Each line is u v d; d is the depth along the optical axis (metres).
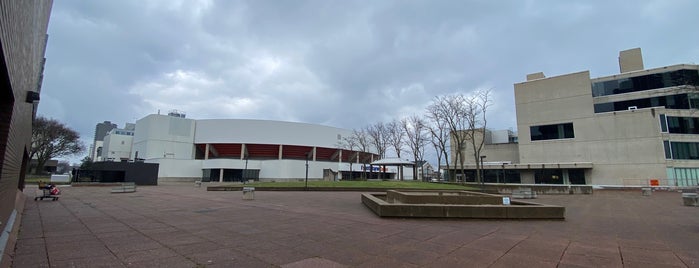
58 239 7.49
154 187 37.62
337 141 75.44
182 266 5.49
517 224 10.88
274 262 5.82
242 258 6.06
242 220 10.91
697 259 6.39
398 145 64.31
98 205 15.76
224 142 66.56
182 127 66.12
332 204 17.44
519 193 26.72
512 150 55.78
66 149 64.56
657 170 41.31
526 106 51.59
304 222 10.62
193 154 66.88
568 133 47.66
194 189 32.91
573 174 46.72
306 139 70.81
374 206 13.53
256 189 30.27
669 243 7.90
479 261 6.10
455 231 9.29
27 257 5.86
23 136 10.55
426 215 11.84
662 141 41.47
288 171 62.22
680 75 41.91
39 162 60.88
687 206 18.88
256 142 66.88
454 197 13.68
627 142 43.50
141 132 67.31
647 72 44.28
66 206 15.16
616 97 45.84
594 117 46.09
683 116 41.75
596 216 13.63
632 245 7.62
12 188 9.01
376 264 5.81
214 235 8.20
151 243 7.19
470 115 46.62
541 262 6.07
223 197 21.78
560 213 12.01
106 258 5.89
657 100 43.22
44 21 9.77
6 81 4.48
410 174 87.06
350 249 6.92
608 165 44.25
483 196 13.74
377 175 78.44
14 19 4.02
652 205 19.56
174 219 10.95
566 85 48.69
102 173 42.66
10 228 7.89
